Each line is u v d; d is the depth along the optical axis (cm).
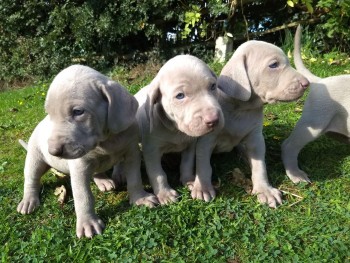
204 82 42
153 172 48
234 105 48
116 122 41
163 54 125
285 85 45
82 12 127
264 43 47
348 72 88
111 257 40
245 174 53
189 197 48
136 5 121
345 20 99
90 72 41
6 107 102
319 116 50
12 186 55
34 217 48
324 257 38
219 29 117
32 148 49
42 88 124
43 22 140
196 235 42
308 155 56
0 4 141
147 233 42
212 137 48
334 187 48
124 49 132
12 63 147
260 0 108
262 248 40
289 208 46
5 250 42
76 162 43
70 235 44
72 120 39
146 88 54
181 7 117
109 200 50
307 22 109
